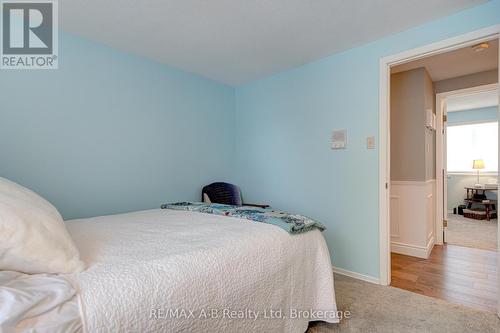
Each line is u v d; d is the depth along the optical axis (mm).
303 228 1593
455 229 4305
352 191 2469
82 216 2182
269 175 3205
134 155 2531
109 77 2361
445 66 2965
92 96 2250
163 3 1765
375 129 2318
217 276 1082
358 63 2420
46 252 845
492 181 5477
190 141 3043
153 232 1460
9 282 757
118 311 782
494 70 3039
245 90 3482
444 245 3461
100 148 2295
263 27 2086
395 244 3195
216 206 2281
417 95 3066
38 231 854
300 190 2887
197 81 3129
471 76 3207
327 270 1650
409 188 3113
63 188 2084
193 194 3068
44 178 1992
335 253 2590
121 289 831
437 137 3500
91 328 721
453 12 1898
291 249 1477
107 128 2342
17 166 1877
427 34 2039
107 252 1103
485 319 1737
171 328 890
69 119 2119
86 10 1832
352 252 2473
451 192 5945
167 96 2816
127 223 1708
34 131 1948
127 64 2490
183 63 2781
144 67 2621
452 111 5785
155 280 911
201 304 994
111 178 2365
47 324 665
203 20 1976
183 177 2965
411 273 2533
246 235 1384
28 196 1026
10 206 843
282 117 3062
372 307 1892
